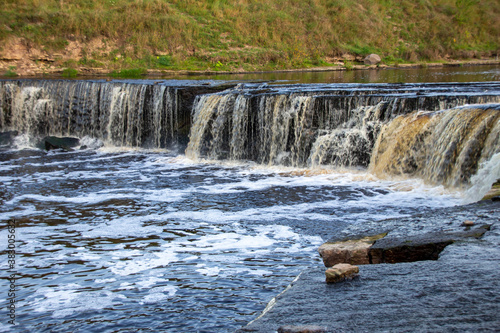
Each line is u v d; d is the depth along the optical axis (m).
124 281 5.41
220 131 13.29
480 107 9.10
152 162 13.05
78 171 11.98
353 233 4.92
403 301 2.86
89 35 24.89
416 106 10.78
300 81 18.11
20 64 22.83
